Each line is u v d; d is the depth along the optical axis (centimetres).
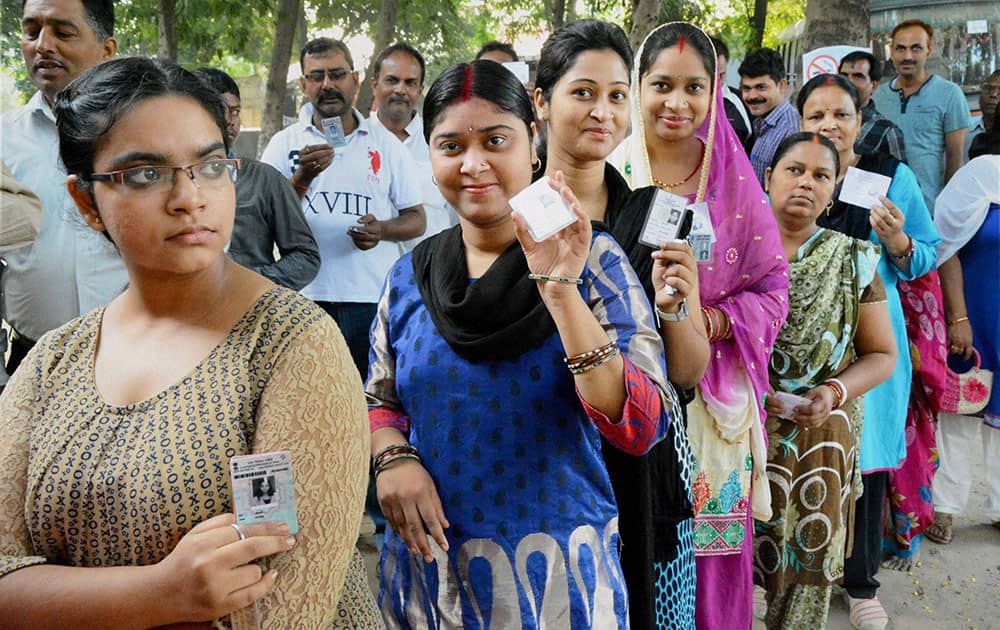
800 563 314
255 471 132
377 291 435
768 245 285
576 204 168
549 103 246
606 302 193
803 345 313
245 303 150
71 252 299
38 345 155
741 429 277
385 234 430
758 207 285
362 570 171
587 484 193
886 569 428
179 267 142
